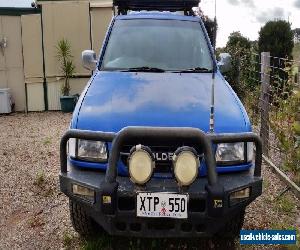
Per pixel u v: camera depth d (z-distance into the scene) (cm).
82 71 973
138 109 308
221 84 369
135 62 416
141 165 259
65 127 792
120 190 273
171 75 386
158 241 347
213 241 354
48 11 937
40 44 947
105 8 945
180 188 267
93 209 285
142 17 467
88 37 955
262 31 913
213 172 267
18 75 954
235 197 284
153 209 268
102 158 295
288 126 496
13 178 498
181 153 258
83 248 338
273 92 564
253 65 763
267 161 541
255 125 677
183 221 275
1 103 928
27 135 729
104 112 307
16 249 342
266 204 428
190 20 470
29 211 410
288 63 518
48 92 972
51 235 363
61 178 295
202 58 425
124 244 345
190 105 316
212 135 280
